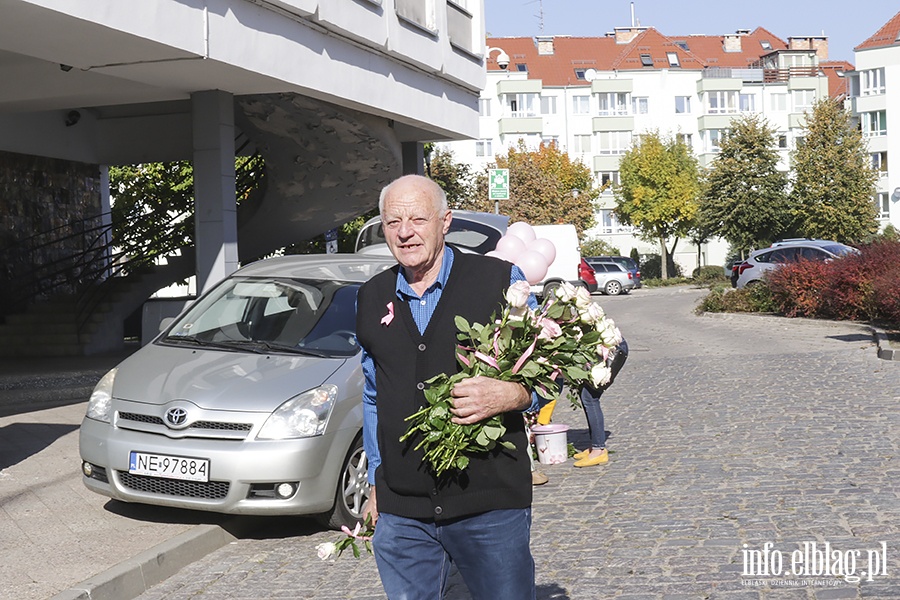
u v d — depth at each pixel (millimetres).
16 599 5891
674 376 15453
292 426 7219
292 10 14195
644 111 86625
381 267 9008
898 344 17469
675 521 7090
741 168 56719
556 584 5875
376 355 3758
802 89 86750
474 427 3525
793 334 21672
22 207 19812
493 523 3631
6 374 14078
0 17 10391
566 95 85812
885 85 77125
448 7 19859
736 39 95000
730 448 9555
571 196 64875
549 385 3617
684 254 84875
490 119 85188
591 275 30109
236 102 17031
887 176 77438
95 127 21250
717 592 5570
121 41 11578
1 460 9742
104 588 6074
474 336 3576
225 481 7117
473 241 16625
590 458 9234
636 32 92250
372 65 16844
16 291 19250
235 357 7953
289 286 8672
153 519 7672
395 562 3770
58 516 7762
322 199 21312
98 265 21875
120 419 7574
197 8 12328
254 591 6254
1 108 16500
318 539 7445
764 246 57500
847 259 24344
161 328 8602
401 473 3684
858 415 10922
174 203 24406
